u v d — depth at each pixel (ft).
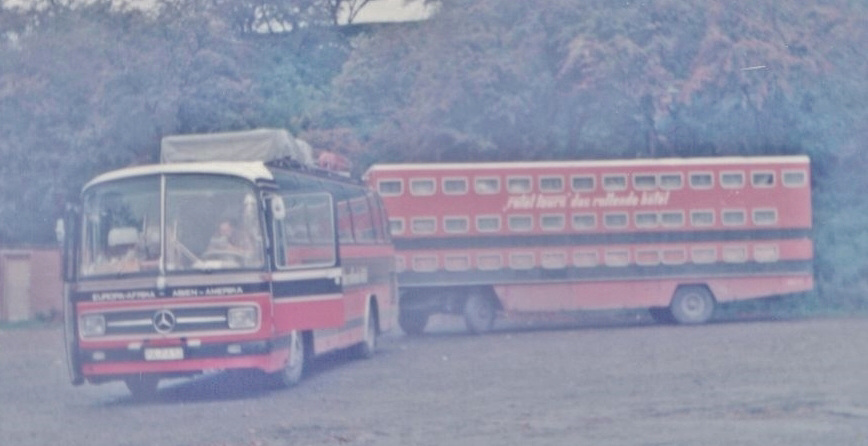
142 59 142.61
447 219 104.63
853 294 128.67
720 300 106.32
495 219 104.99
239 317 56.54
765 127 131.34
